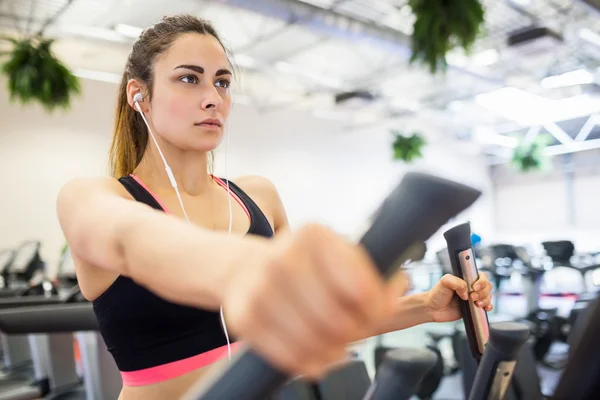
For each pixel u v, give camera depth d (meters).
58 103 5.70
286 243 0.22
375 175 13.12
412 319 0.88
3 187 8.28
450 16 3.66
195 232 0.38
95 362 2.49
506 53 9.06
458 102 11.96
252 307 0.21
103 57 8.77
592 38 8.63
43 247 8.47
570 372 0.41
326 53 9.11
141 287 0.80
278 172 11.43
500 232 16.11
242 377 0.24
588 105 12.16
